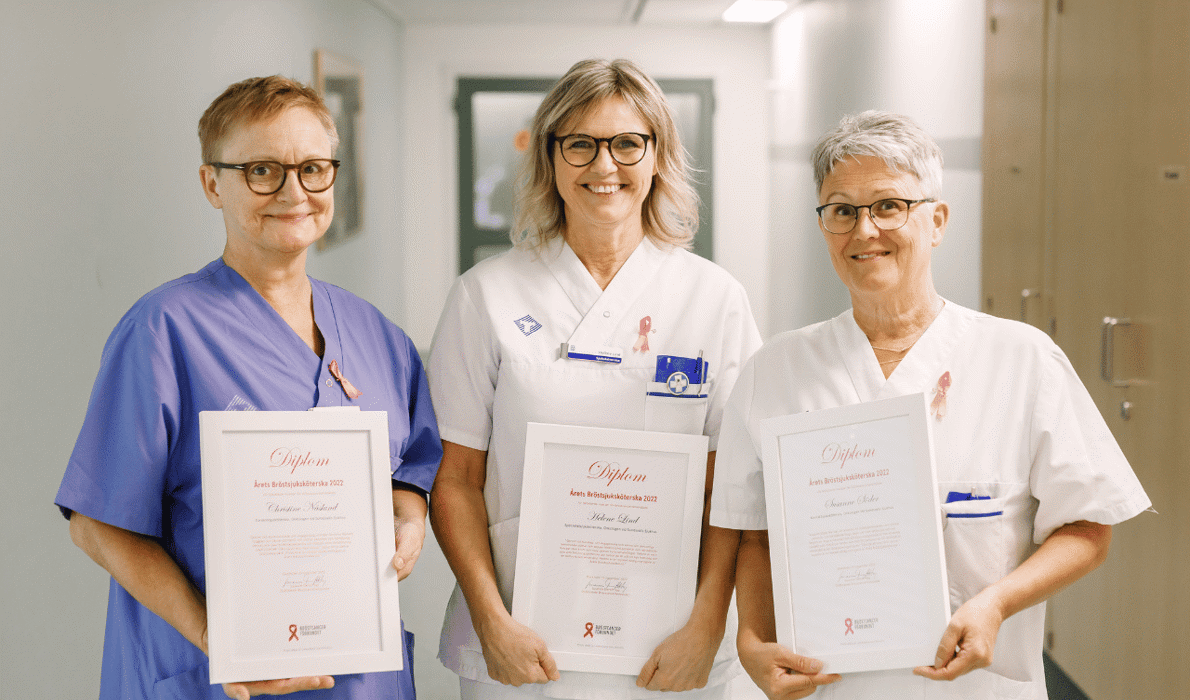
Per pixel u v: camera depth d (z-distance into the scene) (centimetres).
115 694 120
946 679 103
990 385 116
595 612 132
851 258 116
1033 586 107
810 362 125
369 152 564
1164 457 199
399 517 130
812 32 556
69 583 205
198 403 115
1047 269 260
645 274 147
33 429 192
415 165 685
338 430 116
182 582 113
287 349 122
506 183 694
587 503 132
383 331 137
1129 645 216
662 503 132
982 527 110
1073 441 111
